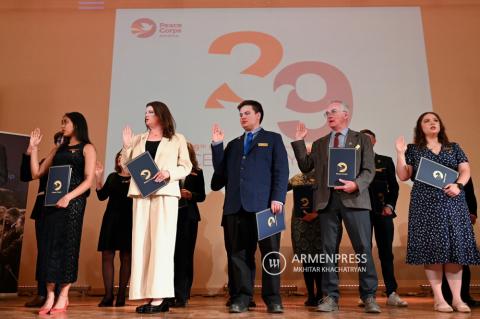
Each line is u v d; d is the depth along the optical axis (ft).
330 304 9.07
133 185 9.16
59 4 17.71
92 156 9.85
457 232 9.30
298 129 10.32
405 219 15.24
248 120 9.64
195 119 16.28
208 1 17.39
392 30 16.81
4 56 17.24
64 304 9.43
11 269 13.97
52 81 16.99
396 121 15.98
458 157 10.04
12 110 16.79
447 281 10.26
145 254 9.02
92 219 15.65
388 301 10.82
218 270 15.31
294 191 11.53
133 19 17.34
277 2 17.30
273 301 8.76
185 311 9.29
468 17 16.88
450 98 16.20
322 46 16.79
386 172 11.63
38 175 10.29
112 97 16.56
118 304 11.00
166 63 16.83
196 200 11.60
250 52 16.83
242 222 9.05
